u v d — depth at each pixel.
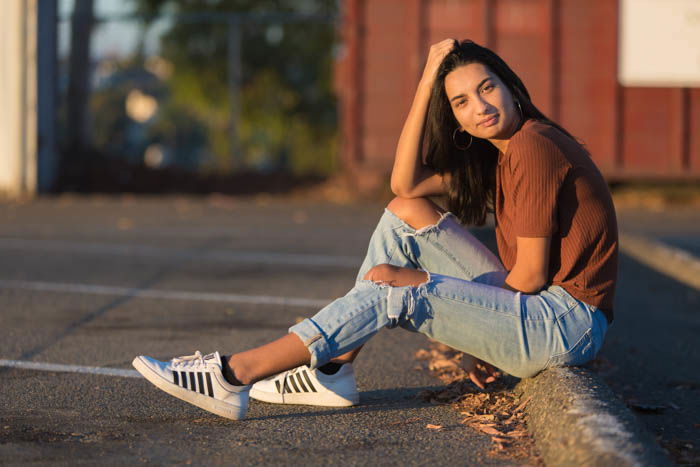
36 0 16.25
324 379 4.28
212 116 35.06
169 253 9.95
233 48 19.39
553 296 3.82
